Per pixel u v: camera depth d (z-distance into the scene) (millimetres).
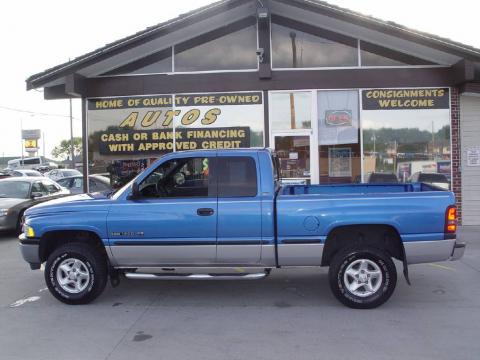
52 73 11328
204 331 5273
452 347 4730
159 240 6047
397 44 11414
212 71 11836
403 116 11703
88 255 6199
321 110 11773
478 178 11703
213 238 5984
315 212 5863
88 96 12047
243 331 5258
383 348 4727
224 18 11547
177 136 11922
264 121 11781
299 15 11523
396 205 5789
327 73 11680
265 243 5934
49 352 4746
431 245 5797
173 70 11984
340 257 5895
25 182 13125
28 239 6305
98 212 6148
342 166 11789
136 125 12000
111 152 12078
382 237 6191
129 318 5730
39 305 6285
